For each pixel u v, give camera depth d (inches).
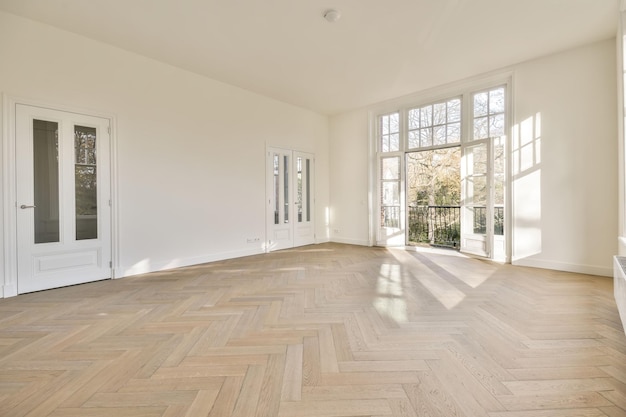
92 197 154.8
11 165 131.9
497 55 171.2
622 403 61.2
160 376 71.1
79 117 149.9
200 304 119.1
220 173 206.5
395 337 90.5
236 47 161.6
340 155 279.7
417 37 152.3
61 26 142.3
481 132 201.9
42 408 60.3
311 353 81.5
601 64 156.1
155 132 175.9
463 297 125.9
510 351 81.9
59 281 143.9
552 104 170.2
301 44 158.7
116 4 126.1
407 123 241.0
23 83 134.7
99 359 78.7
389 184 251.8
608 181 155.0
